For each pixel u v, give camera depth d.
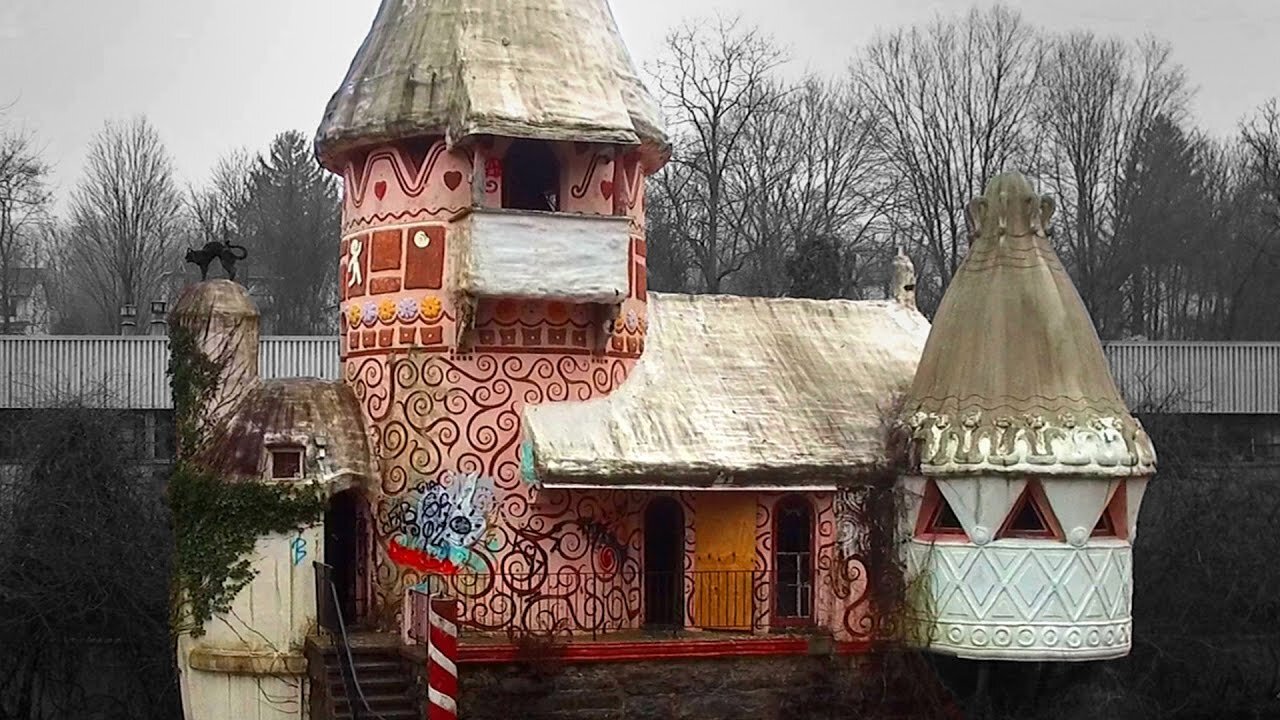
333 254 74.69
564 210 23.31
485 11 23.50
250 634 21.97
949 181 56.91
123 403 46.56
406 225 23.30
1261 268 61.94
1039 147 58.69
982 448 22.00
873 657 23.12
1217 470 35.81
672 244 54.91
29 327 79.12
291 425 22.61
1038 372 22.39
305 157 77.69
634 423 23.17
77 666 33.28
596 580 23.00
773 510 23.48
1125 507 22.48
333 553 23.62
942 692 23.03
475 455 22.75
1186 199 62.56
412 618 21.62
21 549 32.62
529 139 22.39
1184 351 48.41
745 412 23.98
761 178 56.81
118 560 33.75
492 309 22.92
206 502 22.27
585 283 22.36
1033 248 23.34
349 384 23.92
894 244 58.16
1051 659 21.95
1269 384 48.44
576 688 21.55
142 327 72.25
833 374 25.45
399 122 22.98
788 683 22.70
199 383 23.47
